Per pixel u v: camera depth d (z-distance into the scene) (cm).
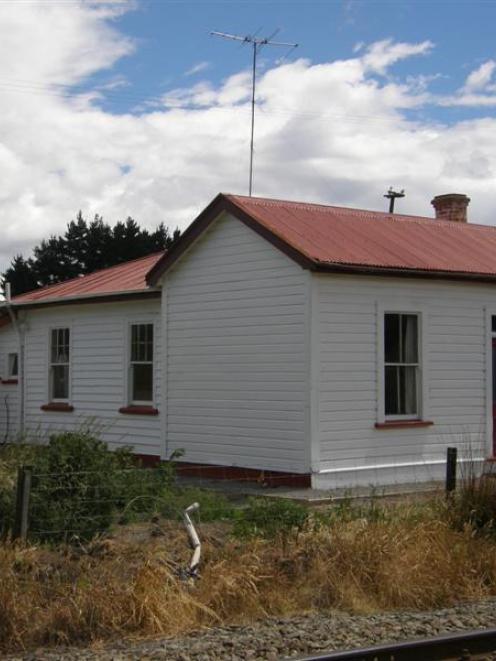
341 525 1053
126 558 951
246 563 932
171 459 1650
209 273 1727
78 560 942
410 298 1653
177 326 1791
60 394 2161
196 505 1010
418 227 1931
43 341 2195
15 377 2294
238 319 1666
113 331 2000
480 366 1748
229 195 1684
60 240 4828
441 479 1658
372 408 1591
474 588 964
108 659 731
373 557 955
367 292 1598
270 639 784
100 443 1167
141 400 1934
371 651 722
